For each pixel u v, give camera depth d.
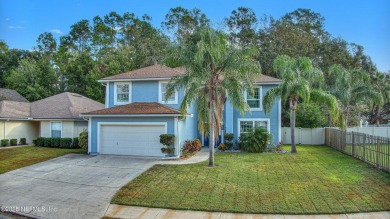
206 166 15.59
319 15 46.62
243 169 14.80
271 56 37.44
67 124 24.62
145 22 55.19
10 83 42.84
